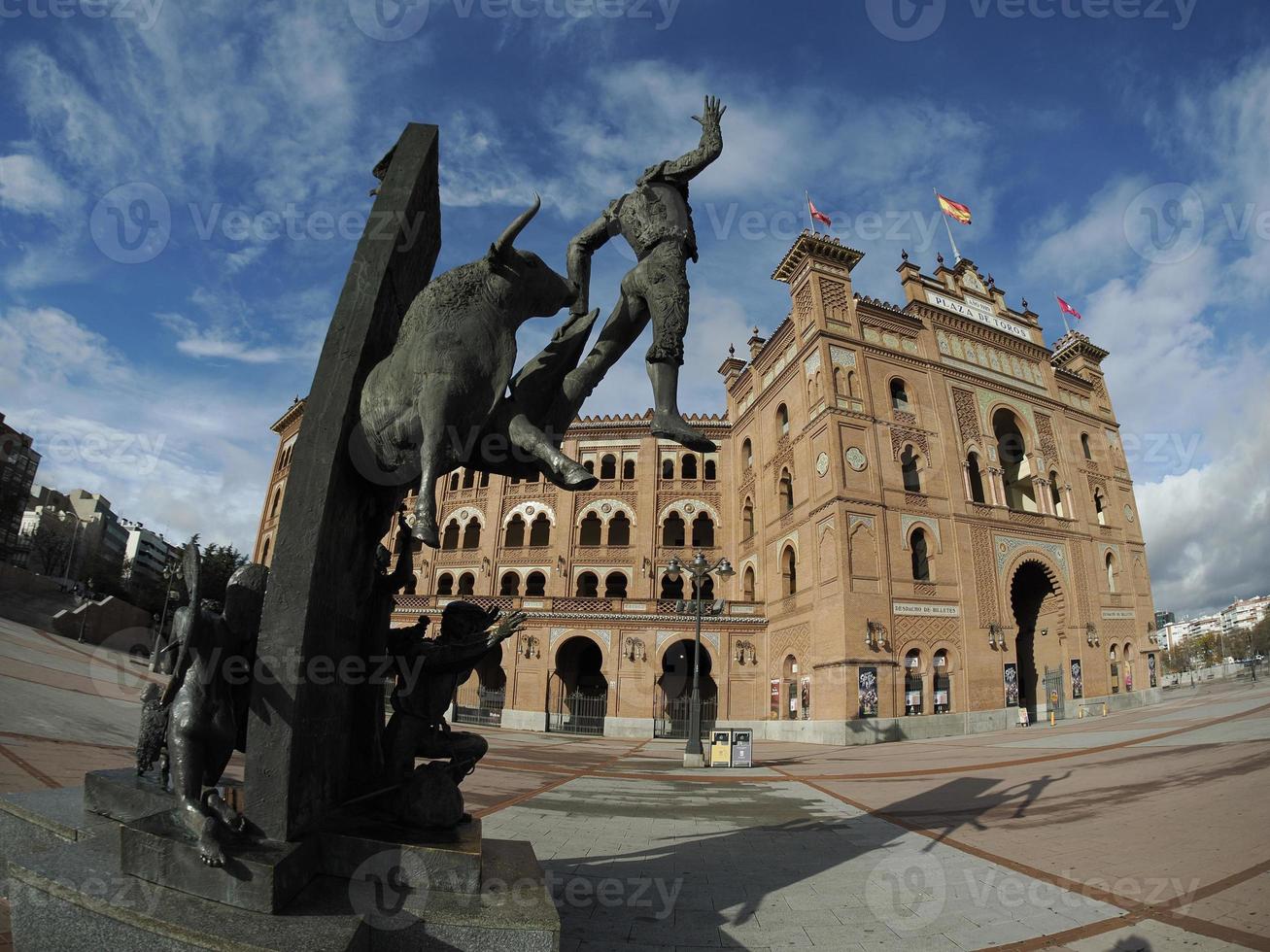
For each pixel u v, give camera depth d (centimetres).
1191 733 1694
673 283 332
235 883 249
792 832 829
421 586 3931
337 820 306
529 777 1382
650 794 1170
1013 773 1345
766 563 3341
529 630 3234
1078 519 3425
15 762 775
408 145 371
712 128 354
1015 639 3253
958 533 2988
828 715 2648
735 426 3888
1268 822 743
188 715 289
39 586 4456
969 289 3631
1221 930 459
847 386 2977
